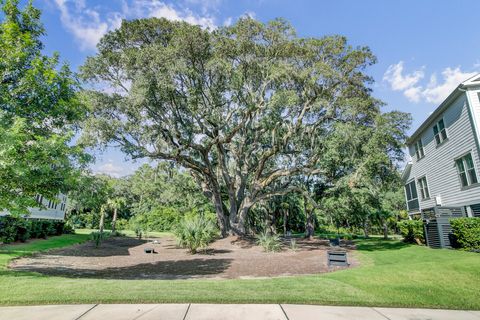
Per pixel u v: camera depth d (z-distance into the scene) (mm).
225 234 23391
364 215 24547
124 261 13617
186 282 6957
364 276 7516
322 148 20484
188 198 38750
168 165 24391
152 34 18391
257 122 22312
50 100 8320
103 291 5691
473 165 14062
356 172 17578
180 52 17609
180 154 20391
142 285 6383
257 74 20281
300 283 6809
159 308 4734
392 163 17812
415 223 18234
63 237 24531
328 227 45594
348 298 5480
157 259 14391
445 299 5523
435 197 18062
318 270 10820
